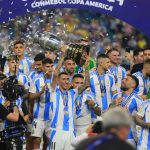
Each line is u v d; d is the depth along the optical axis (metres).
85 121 19.75
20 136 17.11
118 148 10.05
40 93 19.70
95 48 28.14
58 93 19.17
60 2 21.33
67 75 19.14
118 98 18.92
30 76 20.95
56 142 19.03
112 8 21.52
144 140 18.77
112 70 21.95
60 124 19.09
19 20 24.12
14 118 16.81
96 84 20.62
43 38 20.92
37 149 19.61
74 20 28.11
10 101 16.94
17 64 21.20
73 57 20.06
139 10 21.66
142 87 21.31
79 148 10.27
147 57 22.36
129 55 24.36
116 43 28.94
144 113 18.72
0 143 17.00
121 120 10.44
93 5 21.44
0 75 17.67
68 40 26.58
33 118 19.97
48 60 20.03
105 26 28.88
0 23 23.64
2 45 23.59
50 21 25.48
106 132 10.44
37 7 21.42
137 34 29.23
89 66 22.67
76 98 19.50
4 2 21.44
